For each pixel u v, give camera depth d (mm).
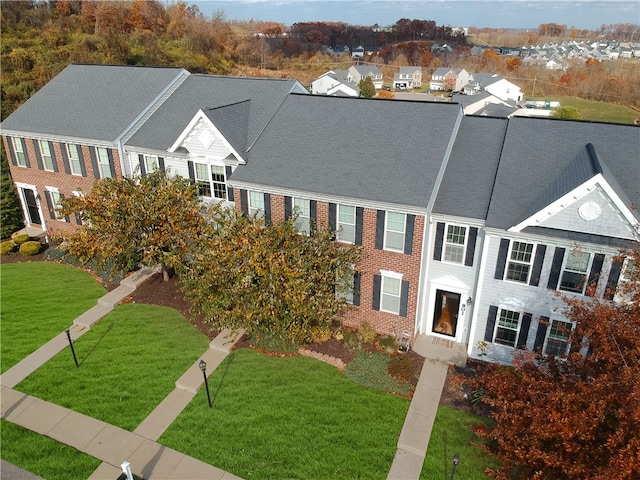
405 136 21703
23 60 53688
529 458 11125
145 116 28422
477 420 16703
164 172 24812
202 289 18891
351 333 20906
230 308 19828
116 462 15234
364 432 16219
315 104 25047
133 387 18312
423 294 20750
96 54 61469
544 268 17750
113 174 27938
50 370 19312
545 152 19797
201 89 29422
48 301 24094
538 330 18656
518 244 18000
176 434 16219
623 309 12180
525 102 101125
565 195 16531
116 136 26812
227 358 19719
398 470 14859
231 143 23078
